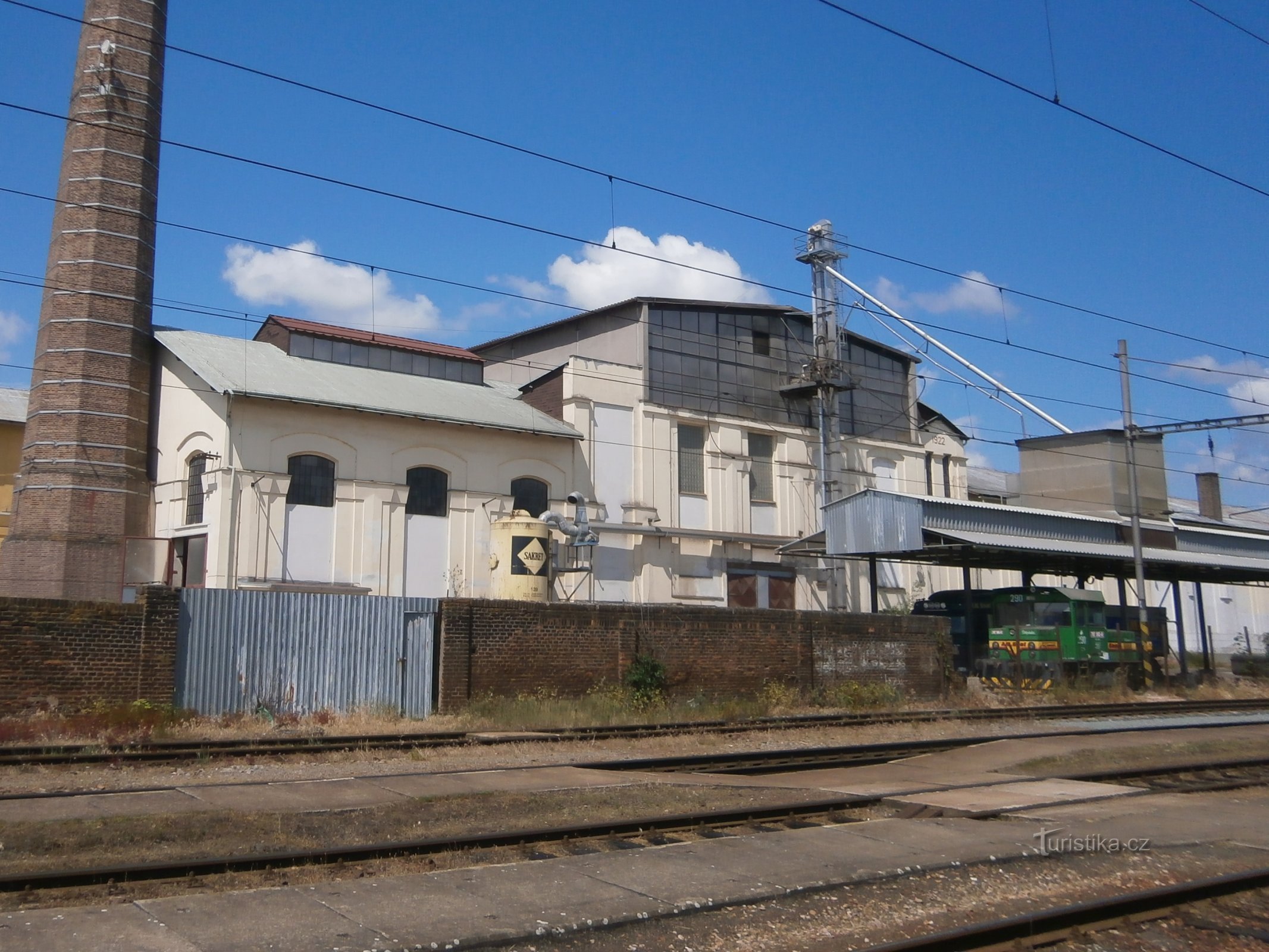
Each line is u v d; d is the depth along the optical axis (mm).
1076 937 7914
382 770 14422
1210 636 50031
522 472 34781
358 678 21016
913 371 47750
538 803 11906
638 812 11656
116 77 30953
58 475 28672
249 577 28406
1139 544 34344
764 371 42312
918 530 31344
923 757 17844
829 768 16609
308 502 30109
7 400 35531
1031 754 18094
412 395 34031
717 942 7418
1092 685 32469
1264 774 16750
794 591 41438
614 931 7543
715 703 24844
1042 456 52031
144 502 30469
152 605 18688
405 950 6852
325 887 8227
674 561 38000
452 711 21734
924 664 29812
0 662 17156
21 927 7027
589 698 22922
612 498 36969
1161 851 10461
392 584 31250
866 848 10188
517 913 7727
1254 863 10055
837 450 41906
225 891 8109
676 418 39156
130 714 17516
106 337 29766
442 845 9602
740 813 11477
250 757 15078
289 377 31531
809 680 27344
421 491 32594
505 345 45125
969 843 10555
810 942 7480
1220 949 7855
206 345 32031
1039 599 33281
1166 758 18469
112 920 7242
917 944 7188
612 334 40188
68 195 30266
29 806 10898
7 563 28406
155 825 10016
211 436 29109
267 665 19984
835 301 42000
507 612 22812
